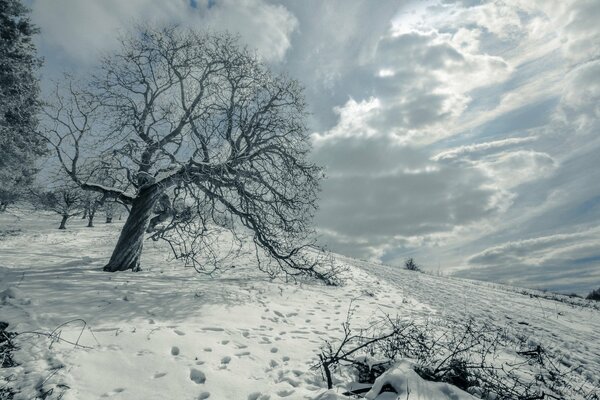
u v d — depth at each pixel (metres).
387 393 4.20
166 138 15.06
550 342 11.16
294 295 12.73
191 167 14.25
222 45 15.52
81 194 16.73
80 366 5.15
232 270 17.25
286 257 15.84
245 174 14.50
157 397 4.71
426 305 14.77
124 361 5.51
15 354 5.27
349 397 4.14
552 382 6.63
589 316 19.33
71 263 16.34
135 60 15.05
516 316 15.62
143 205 14.41
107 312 8.05
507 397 4.79
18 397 4.31
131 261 14.36
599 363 9.39
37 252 21.70
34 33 25.78
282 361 6.38
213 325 7.91
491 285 31.97
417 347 6.59
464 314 13.86
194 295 10.53
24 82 23.98
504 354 8.16
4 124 22.41
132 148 13.53
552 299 26.47
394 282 22.00
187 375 5.30
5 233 30.38
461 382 5.08
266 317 9.34
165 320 7.99
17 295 8.17
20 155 23.45
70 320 7.08
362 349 6.98
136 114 14.39
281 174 15.31
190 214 15.48
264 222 15.48
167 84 15.53
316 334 8.34
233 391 4.98
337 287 15.82
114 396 4.64
